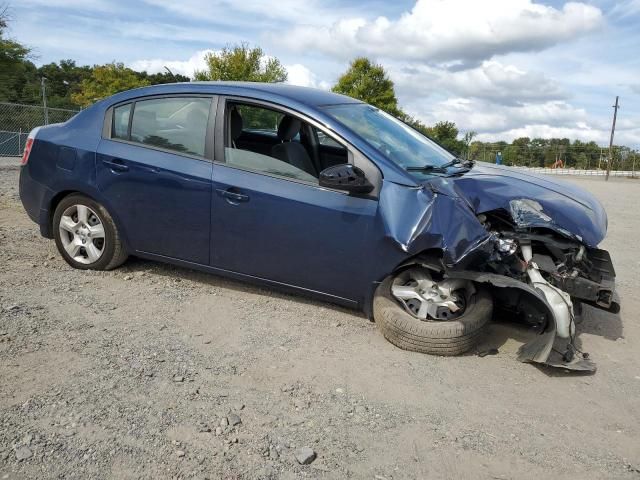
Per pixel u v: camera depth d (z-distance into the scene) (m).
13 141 18.70
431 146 4.88
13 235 6.09
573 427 3.08
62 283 4.67
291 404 3.11
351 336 4.05
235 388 3.23
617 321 4.80
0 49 30.14
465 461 2.72
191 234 4.47
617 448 2.91
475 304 3.87
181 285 4.83
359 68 35.03
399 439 2.86
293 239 4.11
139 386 3.15
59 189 4.92
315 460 2.64
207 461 2.56
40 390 3.03
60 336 3.70
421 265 3.89
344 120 4.29
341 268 4.02
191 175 4.37
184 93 4.59
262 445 2.71
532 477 2.63
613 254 7.71
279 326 4.15
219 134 4.38
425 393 3.34
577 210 4.03
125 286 4.72
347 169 3.81
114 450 2.58
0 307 4.04
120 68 47.16
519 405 3.28
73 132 4.91
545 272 3.96
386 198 3.83
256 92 4.41
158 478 2.43
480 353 3.91
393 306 3.90
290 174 4.15
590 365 3.66
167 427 2.79
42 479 2.37
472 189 4.05
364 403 3.18
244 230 4.25
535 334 4.27
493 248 3.78
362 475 2.56
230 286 4.89
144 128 4.67
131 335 3.81
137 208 4.62
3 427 2.68
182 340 3.80
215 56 30.48
